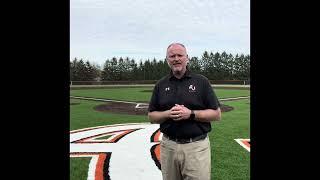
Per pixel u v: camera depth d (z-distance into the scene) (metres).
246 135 10.75
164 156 3.89
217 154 8.19
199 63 65.50
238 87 43.56
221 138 10.25
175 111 3.60
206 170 3.75
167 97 3.81
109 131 11.77
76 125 13.22
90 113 17.17
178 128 3.71
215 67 64.62
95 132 11.57
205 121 3.71
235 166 7.14
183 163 3.75
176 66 3.68
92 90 38.56
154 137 10.66
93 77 64.69
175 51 3.66
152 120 3.90
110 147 9.24
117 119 14.95
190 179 3.72
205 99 3.74
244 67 62.56
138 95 30.31
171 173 3.86
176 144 3.75
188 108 3.74
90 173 6.80
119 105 21.42
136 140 10.19
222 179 6.29
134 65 66.94
